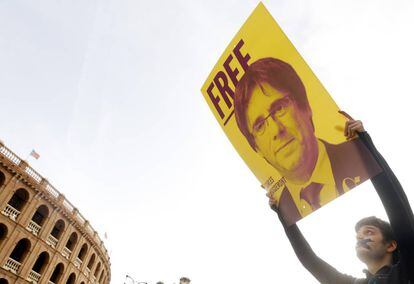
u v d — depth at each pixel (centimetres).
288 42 208
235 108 242
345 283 178
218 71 256
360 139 163
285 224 210
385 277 141
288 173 207
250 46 231
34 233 2512
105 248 3691
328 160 182
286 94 207
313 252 204
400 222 131
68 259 2867
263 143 222
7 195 2356
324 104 188
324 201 182
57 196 2833
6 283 2222
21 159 2519
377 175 150
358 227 169
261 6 226
